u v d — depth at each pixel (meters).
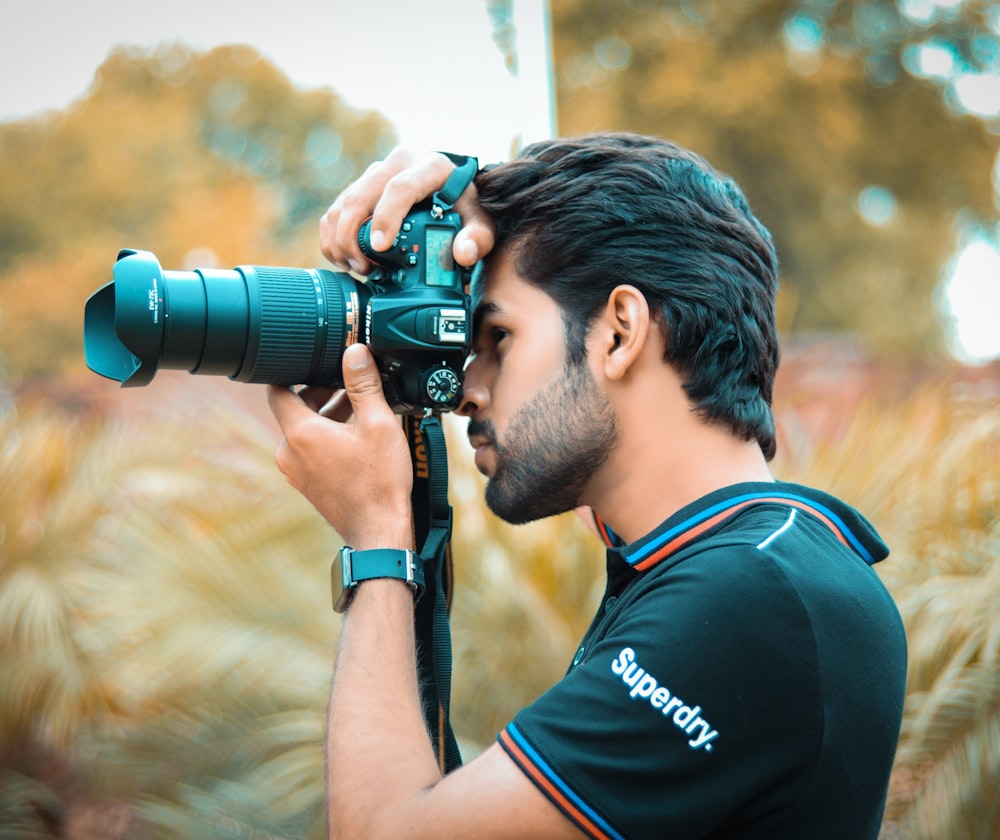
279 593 3.35
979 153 16.42
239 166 18.42
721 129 15.41
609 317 1.26
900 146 16.20
